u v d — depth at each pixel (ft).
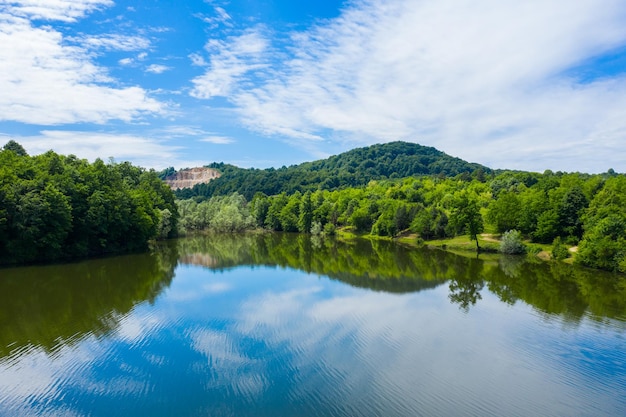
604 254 198.39
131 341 100.27
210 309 127.44
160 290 152.76
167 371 83.97
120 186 270.67
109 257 233.14
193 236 403.34
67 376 81.71
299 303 136.36
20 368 85.20
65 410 69.72
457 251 281.74
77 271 187.62
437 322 117.60
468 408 71.51
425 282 172.96
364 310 128.98
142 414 68.54
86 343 98.63
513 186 451.94
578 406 73.20
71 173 230.48
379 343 100.63
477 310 129.70
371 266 215.51
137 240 272.92
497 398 75.15
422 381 81.00
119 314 121.49
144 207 285.64
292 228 473.26
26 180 198.18
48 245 202.59
